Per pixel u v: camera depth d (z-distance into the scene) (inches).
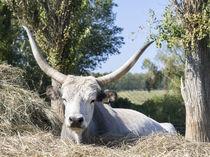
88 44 770.8
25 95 257.8
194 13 243.3
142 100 1406.3
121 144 194.7
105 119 215.9
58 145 179.0
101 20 856.3
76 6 340.2
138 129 230.5
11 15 547.5
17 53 625.0
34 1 329.4
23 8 327.6
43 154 162.2
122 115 235.9
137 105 1077.8
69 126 173.8
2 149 166.9
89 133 202.4
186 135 258.8
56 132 245.8
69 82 191.9
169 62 995.3
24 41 691.4
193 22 238.8
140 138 198.8
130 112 249.3
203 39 251.1
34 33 329.4
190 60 254.4
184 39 246.5
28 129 229.6
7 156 159.0
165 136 193.6
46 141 190.2
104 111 220.2
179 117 1029.8
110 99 196.9
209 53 255.1
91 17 761.6
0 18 499.8
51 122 250.7
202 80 251.9
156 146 178.2
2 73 279.1
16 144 175.5
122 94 1549.0
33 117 247.8
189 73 255.8
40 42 328.2
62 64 330.6
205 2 244.2
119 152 174.2
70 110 179.9
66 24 332.5
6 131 218.7
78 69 749.3
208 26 235.3
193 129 252.8
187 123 257.4
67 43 336.2
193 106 253.3
